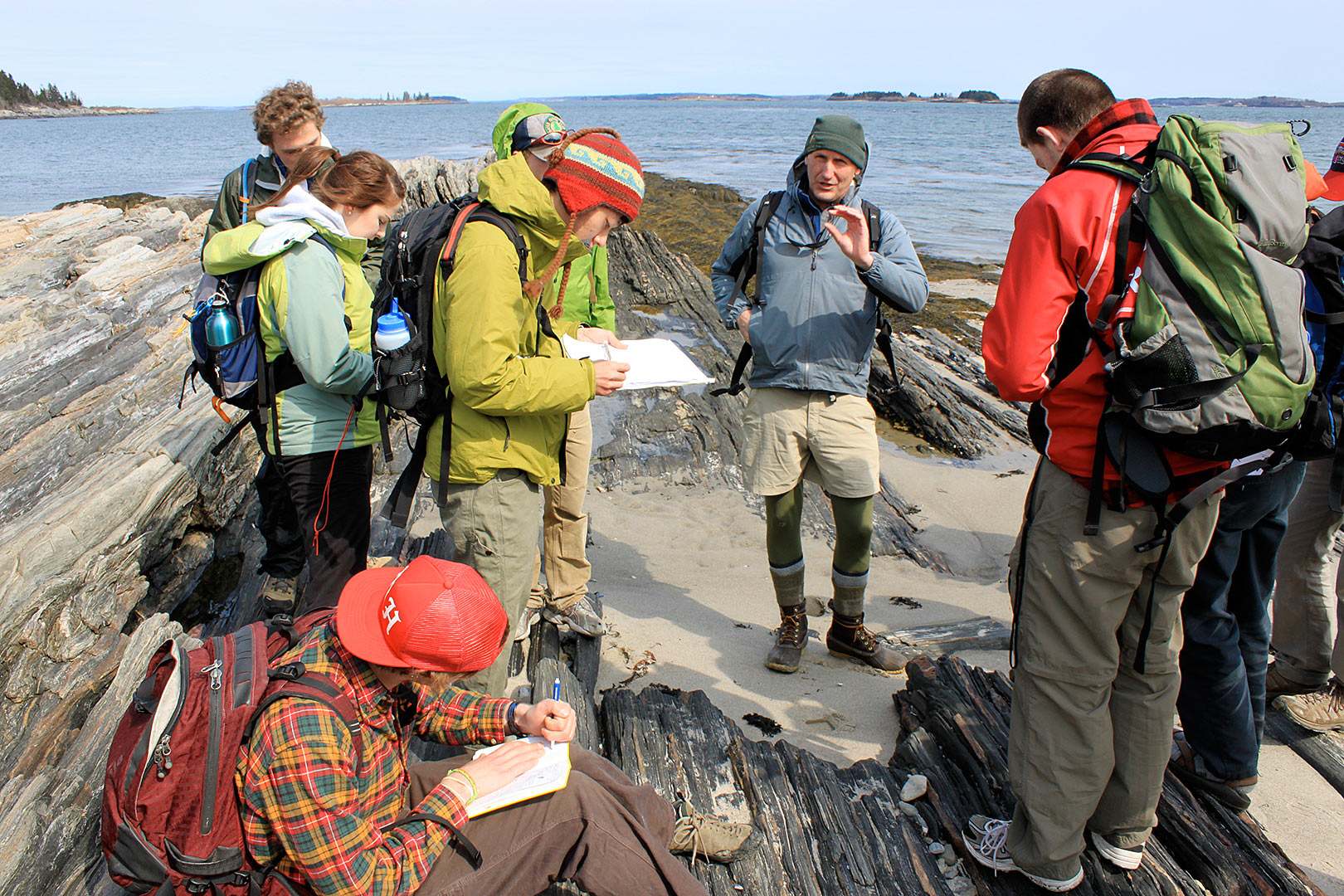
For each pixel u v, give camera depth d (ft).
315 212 9.96
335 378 10.03
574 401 8.86
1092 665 7.77
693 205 74.23
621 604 16.39
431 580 6.29
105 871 8.83
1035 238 7.34
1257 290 6.57
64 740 11.16
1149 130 7.61
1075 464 7.52
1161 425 6.86
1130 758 8.20
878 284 12.05
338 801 6.10
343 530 11.31
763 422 13.24
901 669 14.01
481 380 8.30
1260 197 6.73
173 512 15.93
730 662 14.17
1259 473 8.57
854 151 11.87
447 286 8.56
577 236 8.91
